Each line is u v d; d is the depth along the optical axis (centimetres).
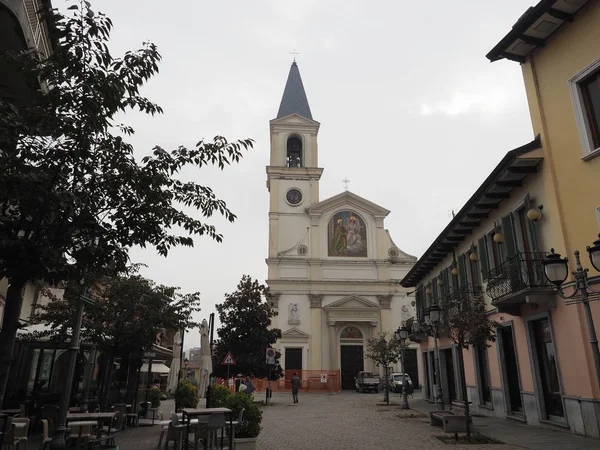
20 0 834
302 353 3938
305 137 4816
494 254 1606
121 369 1814
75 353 801
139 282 1532
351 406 2361
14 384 1403
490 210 1588
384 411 2045
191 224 721
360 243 4359
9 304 574
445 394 2214
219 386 1336
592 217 1068
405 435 1275
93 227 600
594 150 1065
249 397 1084
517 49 1281
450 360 2212
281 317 4047
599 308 1035
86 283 697
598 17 1070
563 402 1152
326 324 4069
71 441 1026
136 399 1538
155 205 662
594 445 955
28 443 1142
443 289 2191
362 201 4438
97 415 1030
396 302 4203
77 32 583
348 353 4047
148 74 657
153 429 1461
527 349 1341
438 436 1221
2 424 774
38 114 556
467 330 1251
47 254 531
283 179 4588
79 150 580
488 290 1456
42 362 1541
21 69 609
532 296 1185
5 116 560
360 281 4188
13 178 531
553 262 792
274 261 4219
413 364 3938
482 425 1362
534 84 1267
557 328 1182
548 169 1211
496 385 1574
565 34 1169
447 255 2142
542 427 1251
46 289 1581
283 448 1093
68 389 778
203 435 1054
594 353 726
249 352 2730
